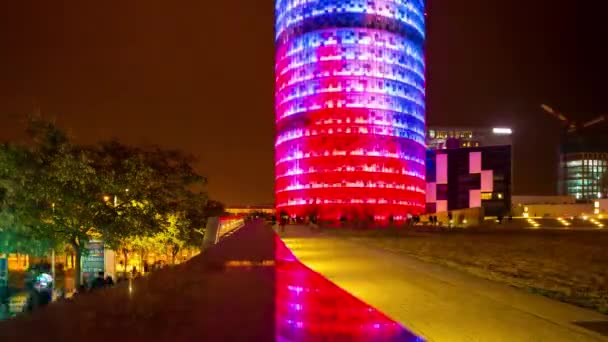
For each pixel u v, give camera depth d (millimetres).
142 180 39562
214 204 126438
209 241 57062
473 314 11969
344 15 151250
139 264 83750
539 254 28922
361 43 151125
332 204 144875
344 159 146250
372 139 147625
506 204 183625
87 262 45000
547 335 9945
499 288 16000
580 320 11352
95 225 36812
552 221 91875
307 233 50781
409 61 156750
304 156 149750
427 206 190750
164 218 44375
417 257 26109
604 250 31984
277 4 168125
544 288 16234
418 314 11969
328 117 148500
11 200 34094
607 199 156750
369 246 33250
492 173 185125
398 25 155125
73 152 37781
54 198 35000
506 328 10523
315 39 152500
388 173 147750
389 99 151250
